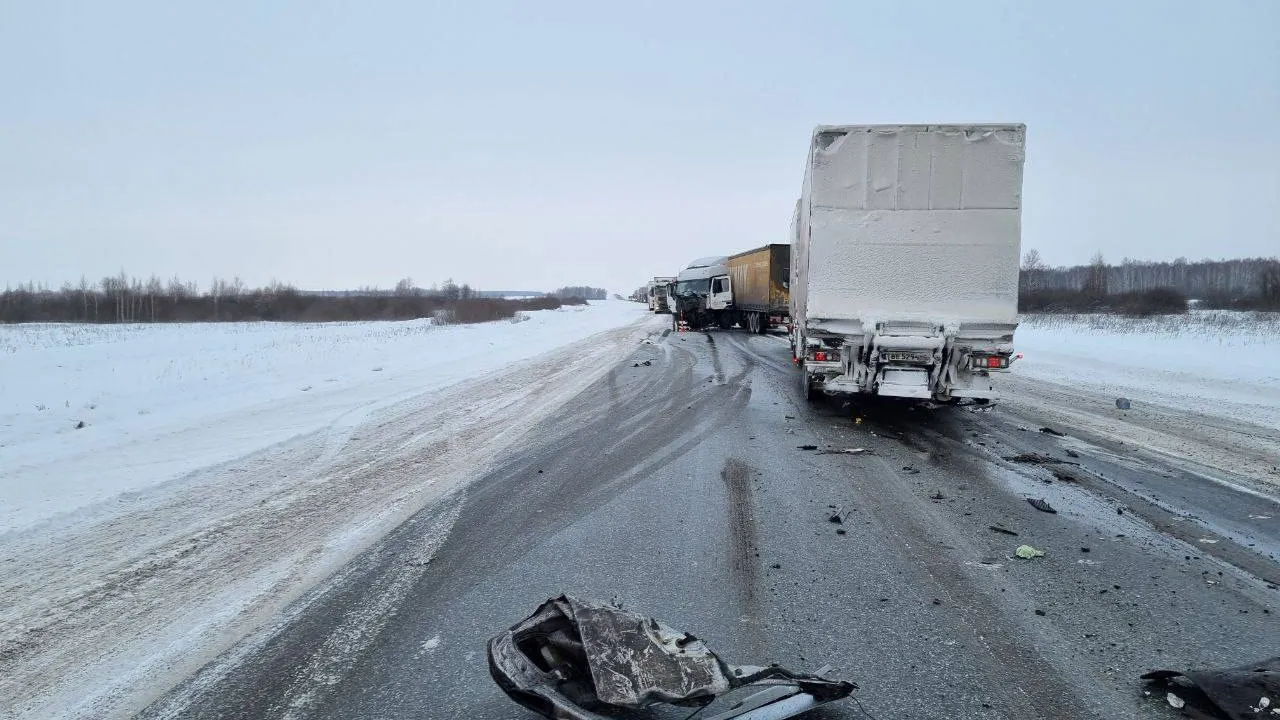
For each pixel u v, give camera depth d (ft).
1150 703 11.39
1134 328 103.09
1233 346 73.77
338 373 56.75
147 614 14.66
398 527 20.07
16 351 77.71
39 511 21.16
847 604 15.11
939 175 33.83
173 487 24.09
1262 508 22.08
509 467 27.09
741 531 19.88
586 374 56.85
